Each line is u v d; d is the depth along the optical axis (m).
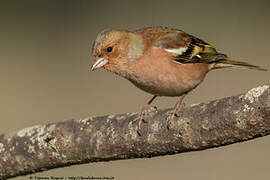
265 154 12.65
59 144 7.50
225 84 15.27
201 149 6.67
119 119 7.28
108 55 8.50
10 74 16.00
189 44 8.80
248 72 15.66
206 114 6.42
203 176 12.02
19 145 7.79
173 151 6.87
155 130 6.84
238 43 16.52
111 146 7.20
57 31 17.94
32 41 17.50
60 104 14.88
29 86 15.56
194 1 18.91
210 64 9.11
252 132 6.12
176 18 17.78
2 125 14.01
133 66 8.45
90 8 18.84
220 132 6.31
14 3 19.12
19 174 8.03
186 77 8.60
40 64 16.44
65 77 16.06
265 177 11.75
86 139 7.36
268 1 18.52
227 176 11.98
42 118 14.29
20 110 14.59
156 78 8.45
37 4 19.17
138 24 17.58
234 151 12.92
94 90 15.51
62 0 19.19
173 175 12.23
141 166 12.63
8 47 17.17
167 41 8.56
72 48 17.14
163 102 14.83
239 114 6.11
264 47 16.23
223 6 18.38
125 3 18.94
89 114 14.46
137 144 7.02
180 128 6.61
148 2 19.02
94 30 17.77
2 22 18.34
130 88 15.64
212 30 17.08
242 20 17.67
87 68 16.38
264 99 5.93
